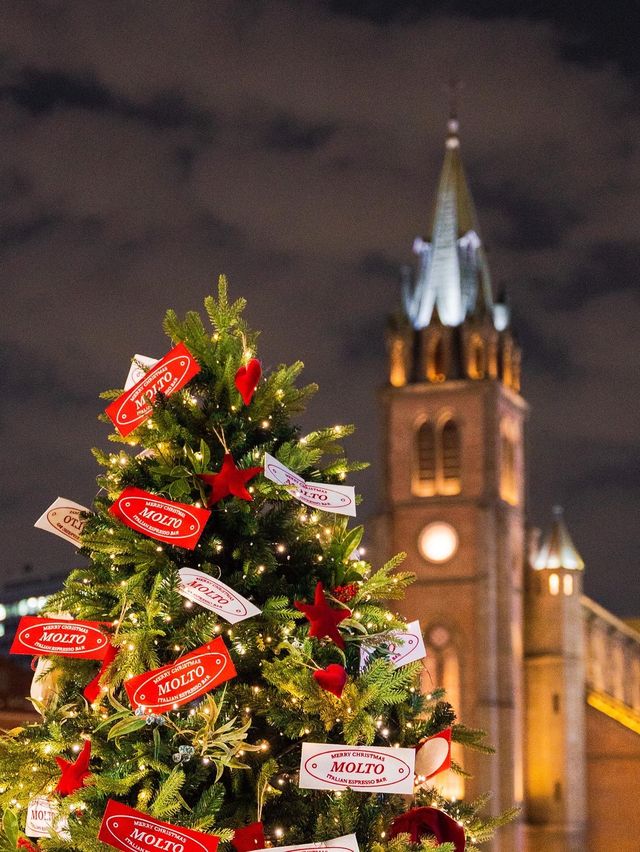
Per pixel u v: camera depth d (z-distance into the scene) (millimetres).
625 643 100750
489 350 87812
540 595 86000
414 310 89938
